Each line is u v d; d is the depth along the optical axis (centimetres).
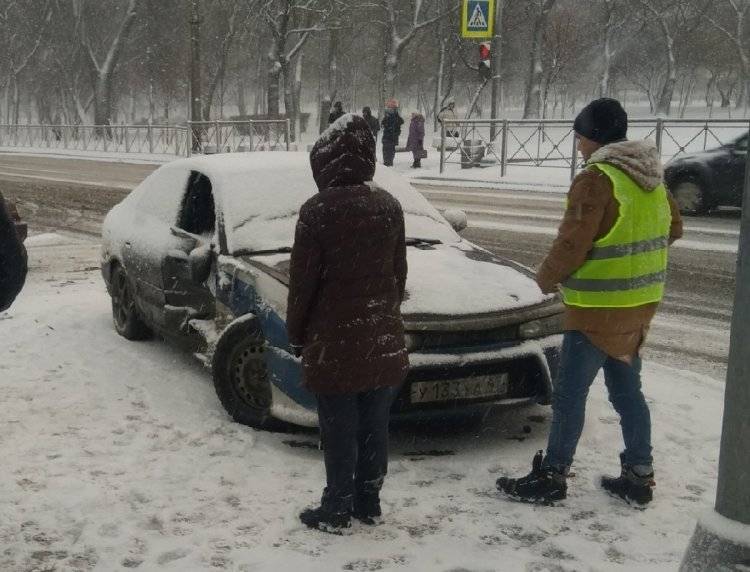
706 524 255
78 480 410
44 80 6184
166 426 484
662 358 636
